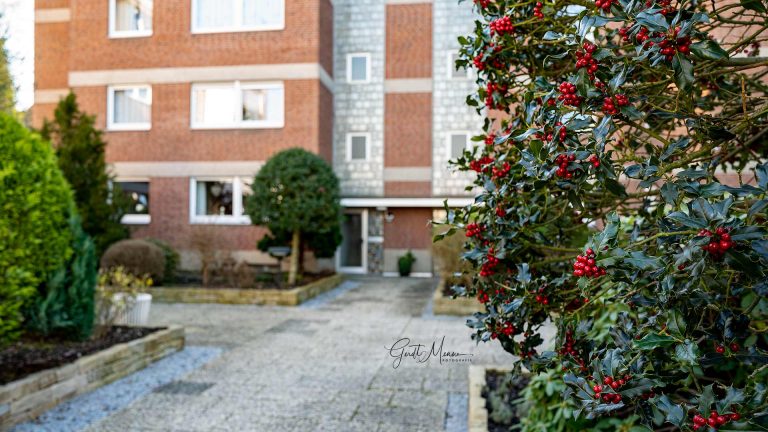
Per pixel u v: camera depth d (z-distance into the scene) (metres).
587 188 1.59
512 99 2.04
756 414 1.04
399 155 14.45
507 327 1.83
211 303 9.50
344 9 14.68
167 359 5.43
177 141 13.33
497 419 3.14
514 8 1.81
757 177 1.11
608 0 1.25
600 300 2.27
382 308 9.05
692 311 1.21
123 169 13.43
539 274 1.98
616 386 1.19
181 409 3.90
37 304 4.70
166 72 13.33
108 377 4.53
